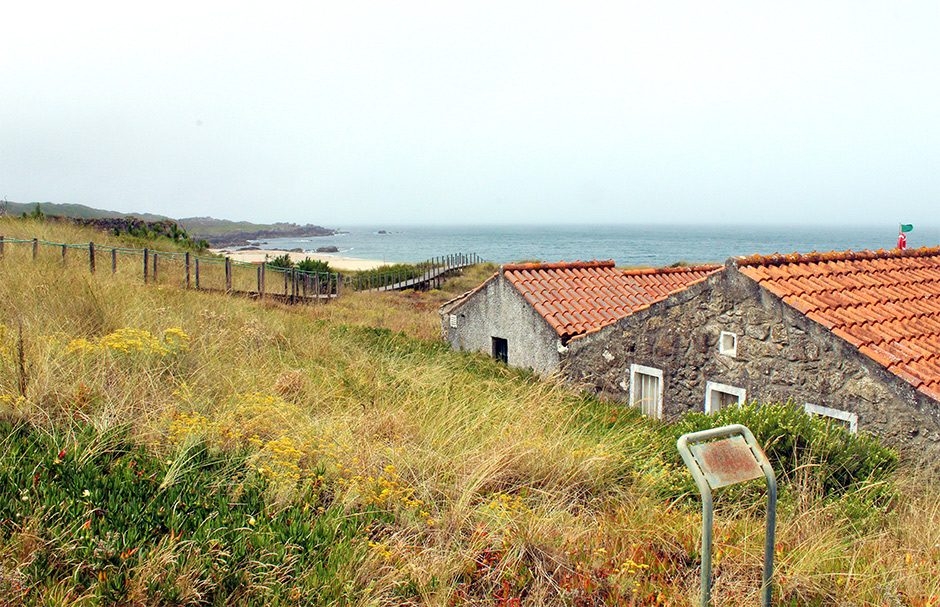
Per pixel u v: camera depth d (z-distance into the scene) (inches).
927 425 254.2
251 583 144.9
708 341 351.9
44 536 145.6
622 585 159.3
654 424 352.2
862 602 151.6
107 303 334.0
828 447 232.5
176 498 176.1
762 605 144.4
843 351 285.1
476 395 336.5
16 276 350.6
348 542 169.0
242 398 254.1
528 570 165.6
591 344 438.6
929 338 302.8
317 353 393.7
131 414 218.5
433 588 155.5
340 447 220.1
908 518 201.6
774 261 352.2
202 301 438.9
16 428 193.5
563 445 247.3
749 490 217.9
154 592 134.0
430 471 221.5
